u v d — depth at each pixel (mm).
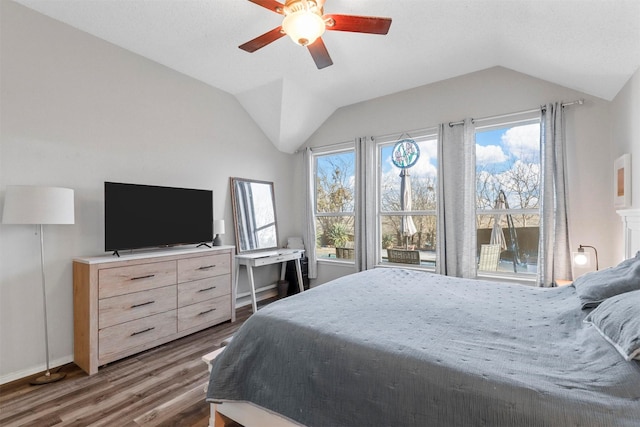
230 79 3584
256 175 4301
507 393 936
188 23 2555
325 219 4746
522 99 3191
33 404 1947
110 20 2514
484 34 2662
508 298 1932
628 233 2330
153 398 2012
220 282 3348
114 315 2475
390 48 2926
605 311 1296
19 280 2307
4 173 2246
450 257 3494
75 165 2607
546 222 2979
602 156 2826
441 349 1194
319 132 4668
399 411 1064
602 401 876
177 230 3152
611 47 2146
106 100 2805
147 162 3104
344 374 1207
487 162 3469
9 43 2270
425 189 3891
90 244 2695
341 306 1718
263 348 1457
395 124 3994
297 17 1826
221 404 1602
